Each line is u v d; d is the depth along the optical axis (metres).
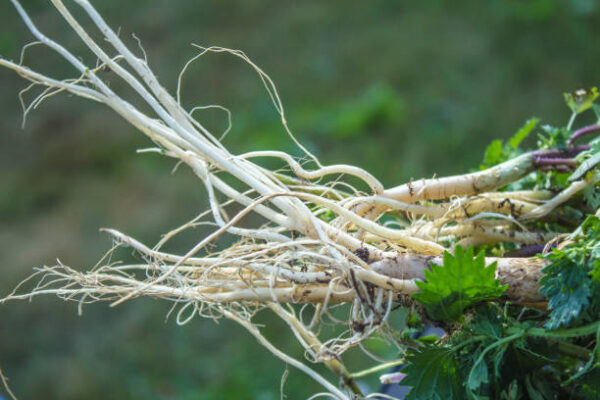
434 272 0.73
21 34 4.02
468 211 0.94
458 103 3.29
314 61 3.69
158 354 2.32
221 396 2.16
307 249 0.84
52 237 2.86
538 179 1.02
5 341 2.41
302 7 4.12
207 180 0.90
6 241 2.86
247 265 0.84
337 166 0.91
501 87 3.34
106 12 4.20
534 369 0.77
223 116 3.41
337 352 0.82
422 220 1.01
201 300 0.87
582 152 0.94
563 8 3.69
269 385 2.17
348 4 4.08
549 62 3.45
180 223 2.82
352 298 0.84
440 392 0.77
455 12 3.87
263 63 3.74
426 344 0.81
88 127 3.41
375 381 2.10
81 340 2.39
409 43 3.71
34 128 3.46
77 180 3.16
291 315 0.96
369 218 0.92
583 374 0.76
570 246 0.79
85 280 0.88
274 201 0.86
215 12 4.15
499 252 0.94
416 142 3.10
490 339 0.76
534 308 0.82
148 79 0.89
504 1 3.84
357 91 3.45
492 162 1.09
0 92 3.70
